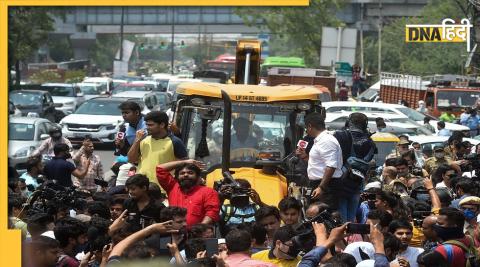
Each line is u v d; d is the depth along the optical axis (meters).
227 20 111.75
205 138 16.11
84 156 21.23
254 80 31.31
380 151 25.28
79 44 126.81
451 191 16.55
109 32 127.94
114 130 40.25
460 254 10.69
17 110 46.97
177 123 16.80
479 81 48.34
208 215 12.77
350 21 101.75
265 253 10.65
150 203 12.17
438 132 34.44
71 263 10.58
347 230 9.63
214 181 14.66
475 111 40.31
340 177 14.72
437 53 72.06
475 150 24.44
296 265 10.36
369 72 87.88
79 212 14.05
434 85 47.81
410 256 11.49
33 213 13.28
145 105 43.88
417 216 12.91
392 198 13.04
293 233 10.37
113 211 12.93
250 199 13.56
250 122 16.50
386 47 82.50
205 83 17.53
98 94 59.28
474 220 13.10
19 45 61.09
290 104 16.53
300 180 15.62
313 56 85.19
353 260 9.66
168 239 10.91
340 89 52.25
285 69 50.16
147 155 14.59
